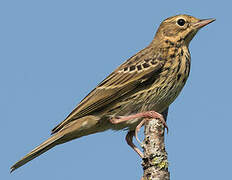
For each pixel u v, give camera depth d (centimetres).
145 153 1015
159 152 1007
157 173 995
